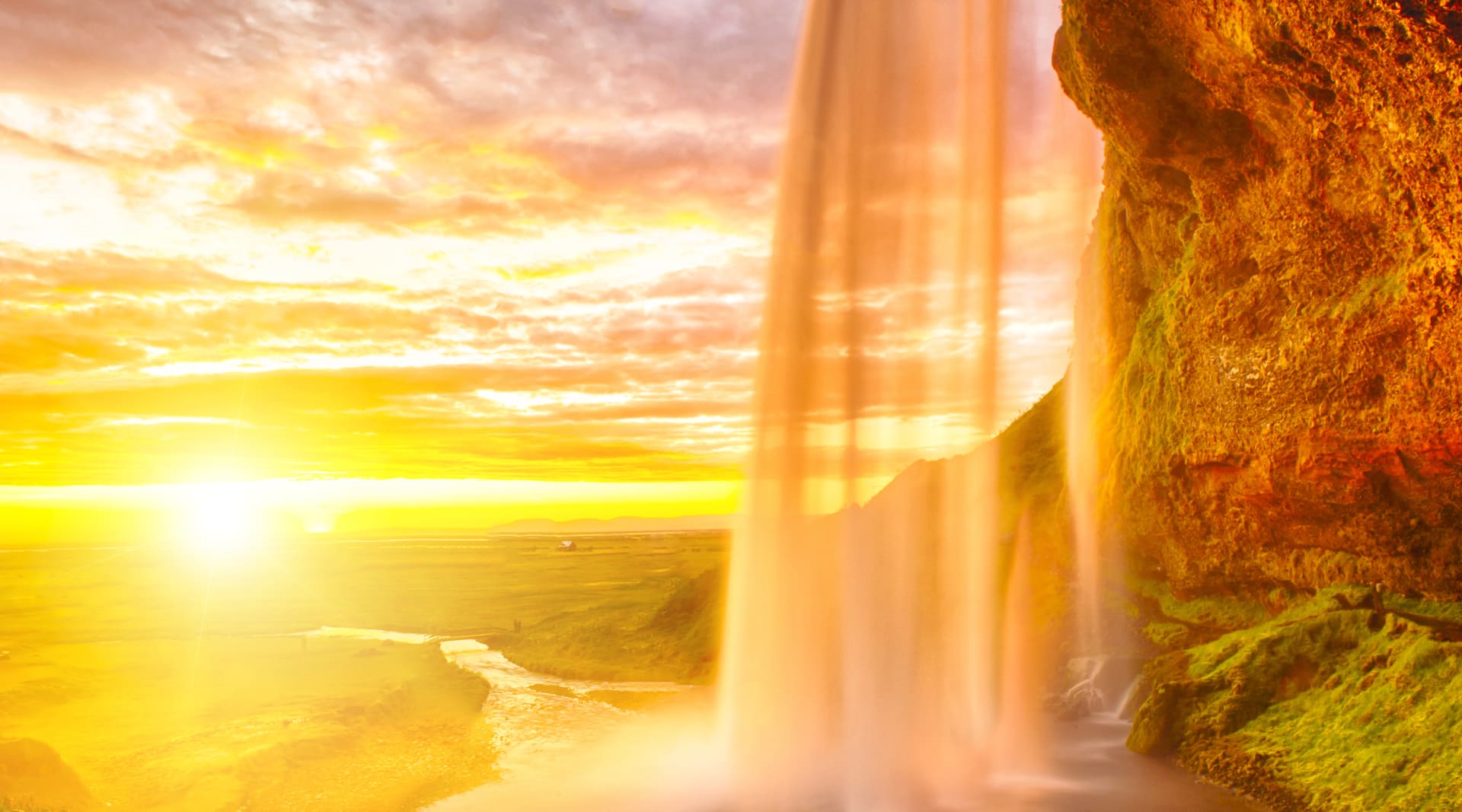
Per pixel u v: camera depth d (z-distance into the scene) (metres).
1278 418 17.23
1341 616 15.18
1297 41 13.90
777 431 17.02
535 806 13.95
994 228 16.83
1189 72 17.36
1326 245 16.27
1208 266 19.86
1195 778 13.73
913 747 15.30
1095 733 16.53
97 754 17.62
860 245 16.33
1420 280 13.73
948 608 17.78
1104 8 17.44
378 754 17.88
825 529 17.25
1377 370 14.90
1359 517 15.94
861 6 16.28
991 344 16.94
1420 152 12.76
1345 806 11.25
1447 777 10.52
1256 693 14.77
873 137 16.38
